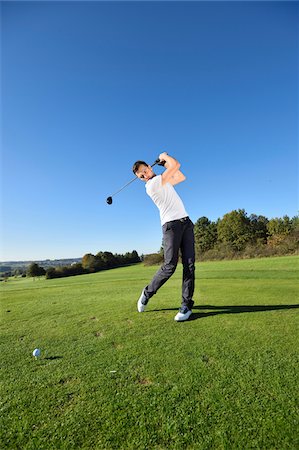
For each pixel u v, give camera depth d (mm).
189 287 3225
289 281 6609
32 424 1438
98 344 2529
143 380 1826
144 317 3385
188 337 2562
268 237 38219
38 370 2059
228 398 1576
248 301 4039
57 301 5105
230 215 42875
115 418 1456
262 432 1306
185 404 1542
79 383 1832
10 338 2875
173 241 3371
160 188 3406
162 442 1282
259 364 1957
